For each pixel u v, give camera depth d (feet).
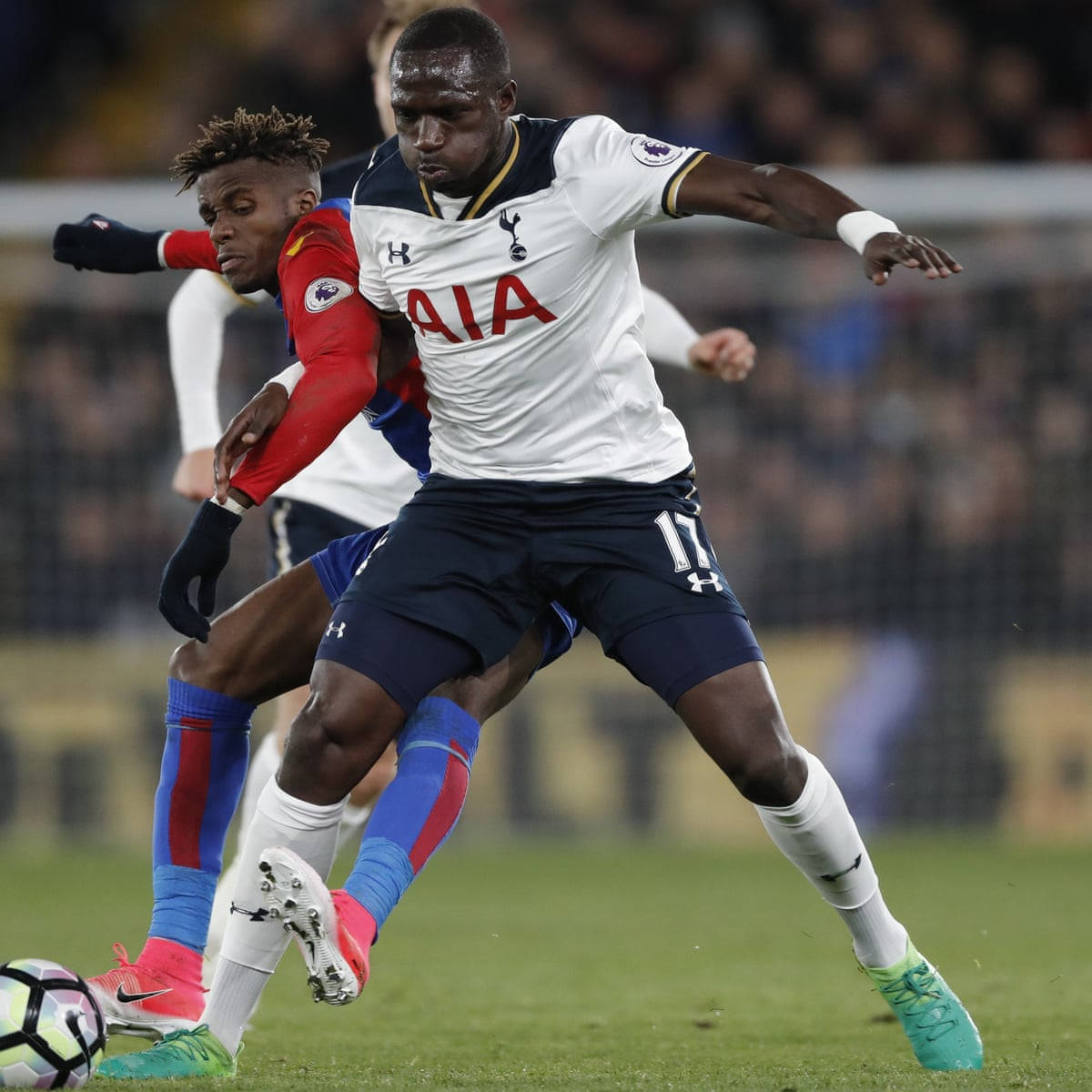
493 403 37.96
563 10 159.22
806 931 74.43
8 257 128.16
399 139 38.55
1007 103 156.56
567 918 79.56
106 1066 36.14
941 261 33.24
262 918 36.58
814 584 127.85
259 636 40.09
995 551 126.62
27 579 130.00
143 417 133.49
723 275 129.90
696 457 129.18
